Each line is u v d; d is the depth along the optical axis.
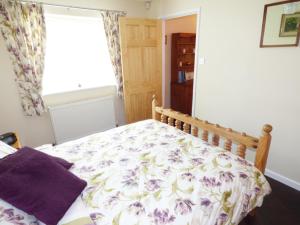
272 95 2.16
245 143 1.49
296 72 1.92
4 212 0.89
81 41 3.12
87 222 0.95
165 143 1.75
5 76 2.49
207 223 1.03
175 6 3.11
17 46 2.45
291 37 1.89
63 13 2.75
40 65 2.63
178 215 1.01
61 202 1.00
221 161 1.42
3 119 2.59
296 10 1.81
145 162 1.48
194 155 1.53
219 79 2.70
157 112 2.39
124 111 3.78
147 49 3.41
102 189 1.22
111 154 1.62
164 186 1.21
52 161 1.23
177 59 4.38
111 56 3.26
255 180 1.29
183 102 4.39
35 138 2.90
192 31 4.67
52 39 2.86
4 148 1.45
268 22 2.03
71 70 3.14
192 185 1.21
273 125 2.21
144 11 3.59
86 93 3.26
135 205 1.08
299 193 2.03
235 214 1.15
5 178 0.97
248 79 2.36
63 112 2.94
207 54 2.78
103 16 3.04
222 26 2.51
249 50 2.28
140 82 3.49
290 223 1.68
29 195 0.95
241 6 2.26
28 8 2.43
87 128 3.24
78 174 1.37
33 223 0.91
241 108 2.51
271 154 2.27
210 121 2.98
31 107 2.71
